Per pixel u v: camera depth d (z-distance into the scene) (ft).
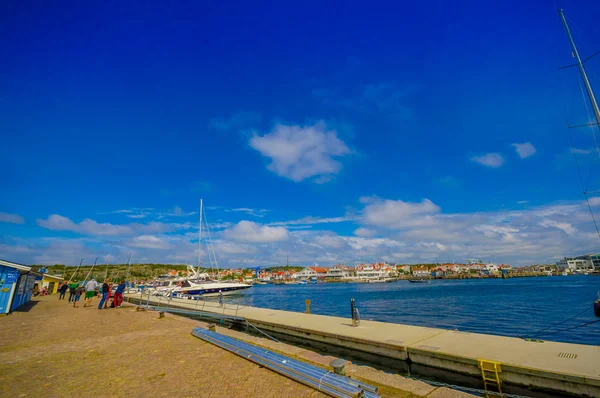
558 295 154.92
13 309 60.34
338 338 39.45
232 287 173.99
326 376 16.76
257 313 63.57
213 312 65.92
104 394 16.66
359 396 14.39
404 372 31.17
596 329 63.67
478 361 26.09
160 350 26.50
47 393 16.97
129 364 22.35
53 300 92.63
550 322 76.07
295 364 19.20
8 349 27.55
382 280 519.19
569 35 47.29
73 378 19.42
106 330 37.22
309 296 210.38
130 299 116.26
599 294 31.45
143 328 38.63
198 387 17.39
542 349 28.30
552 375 22.30
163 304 90.43
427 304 130.11
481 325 73.97
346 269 609.42
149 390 17.12
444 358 28.68
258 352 22.56
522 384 23.67
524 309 104.42
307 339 44.14
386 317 90.58
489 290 212.84
